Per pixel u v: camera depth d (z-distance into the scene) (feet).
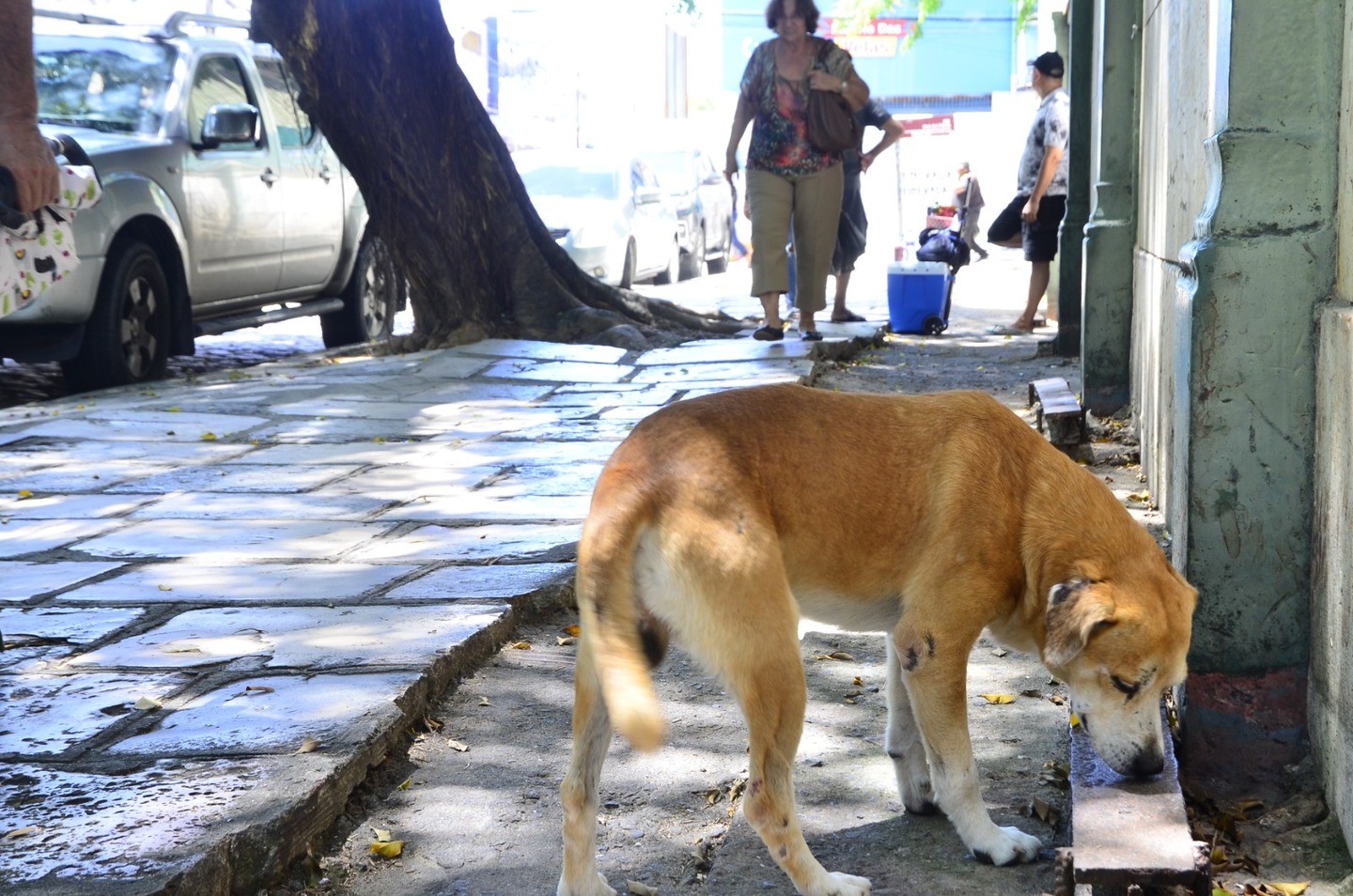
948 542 10.42
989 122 93.15
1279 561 11.60
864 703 13.73
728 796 11.81
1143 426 22.58
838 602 10.76
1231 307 11.39
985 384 31.53
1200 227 11.84
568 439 26.16
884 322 43.55
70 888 9.32
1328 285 11.26
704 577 9.68
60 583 17.17
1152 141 22.57
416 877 10.55
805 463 10.38
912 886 10.27
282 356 43.73
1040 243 41.45
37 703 13.00
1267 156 11.26
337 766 11.37
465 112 38.52
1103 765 10.76
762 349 34.60
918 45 133.49
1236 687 11.82
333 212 40.93
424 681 13.48
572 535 18.99
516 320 39.06
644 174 63.41
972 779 10.64
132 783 11.07
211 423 28.22
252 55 38.68
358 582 16.97
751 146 35.78
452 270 38.65
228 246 35.81
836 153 35.50
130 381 32.89
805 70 34.83
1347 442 10.25
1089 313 27.53
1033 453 10.86
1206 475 11.64
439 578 17.06
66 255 15.19
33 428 27.40
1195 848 9.36
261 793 10.80
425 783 12.05
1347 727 10.34
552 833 11.18
